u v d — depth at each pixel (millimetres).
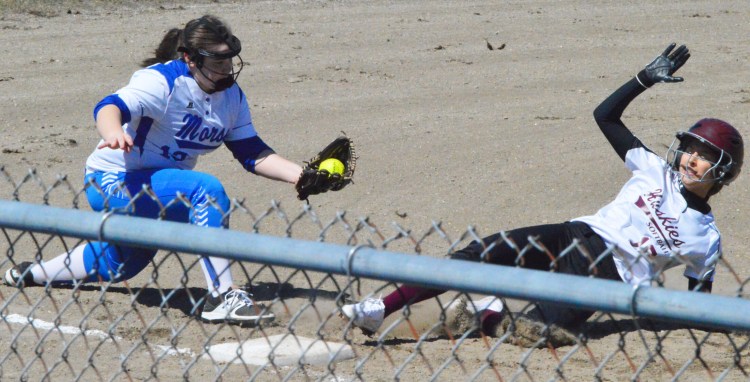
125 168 18250
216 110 18391
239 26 56906
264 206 26250
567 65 47469
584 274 16828
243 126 19172
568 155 30906
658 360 16016
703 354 16344
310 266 9906
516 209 26109
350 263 9703
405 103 39094
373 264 9633
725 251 22875
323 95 40344
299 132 34250
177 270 21750
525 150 31641
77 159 30688
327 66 46031
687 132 16609
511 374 15258
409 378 15031
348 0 70375
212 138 18625
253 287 20531
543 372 15367
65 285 20094
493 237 16578
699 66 47188
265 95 40125
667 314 8641
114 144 16469
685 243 16703
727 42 54344
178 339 16906
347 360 15922
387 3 68938
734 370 15516
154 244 10617
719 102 39219
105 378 14930
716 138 16297
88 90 40625
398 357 16125
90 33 54062
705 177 16484
